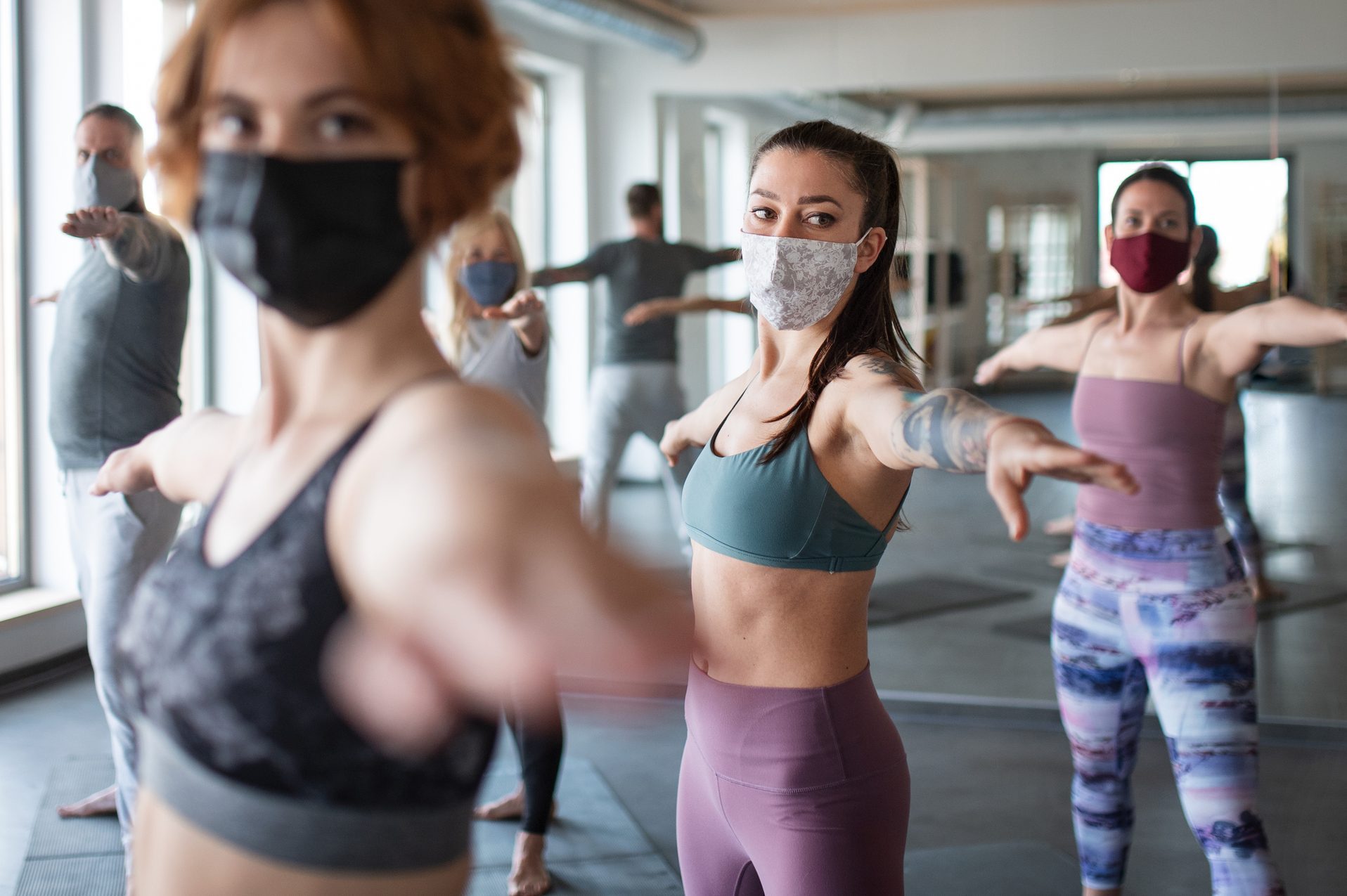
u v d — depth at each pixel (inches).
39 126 179.0
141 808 28.7
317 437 26.4
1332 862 113.4
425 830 26.2
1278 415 178.5
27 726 149.3
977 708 156.3
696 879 61.9
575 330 265.1
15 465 180.4
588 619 21.3
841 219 57.8
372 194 25.8
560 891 107.2
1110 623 93.4
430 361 27.7
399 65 25.3
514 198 255.6
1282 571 178.7
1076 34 185.5
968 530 203.5
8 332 180.4
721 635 57.5
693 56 211.0
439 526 21.5
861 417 50.4
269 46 25.3
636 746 144.8
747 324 210.7
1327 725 145.6
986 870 112.8
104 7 179.0
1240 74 179.9
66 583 181.5
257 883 25.7
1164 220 95.3
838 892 55.1
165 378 106.5
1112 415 94.0
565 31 238.4
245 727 25.2
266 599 25.0
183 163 27.0
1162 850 117.4
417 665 23.5
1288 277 178.4
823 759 55.2
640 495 254.5
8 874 108.3
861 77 196.4
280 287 25.9
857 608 56.7
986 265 189.2
